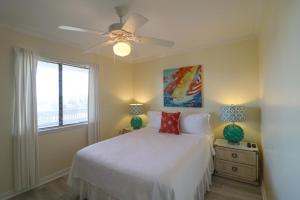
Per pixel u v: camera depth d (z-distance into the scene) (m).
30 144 2.31
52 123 2.75
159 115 3.33
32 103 2.32
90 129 3.16
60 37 2.62
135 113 3.74
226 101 2.93
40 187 2.38
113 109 3.70
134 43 2.96
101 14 1.93
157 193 1.33
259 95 2.61
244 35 2.63
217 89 3.01
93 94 3.20
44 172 2.54
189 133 2.87
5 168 2.13
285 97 0.95
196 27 2.32
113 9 1.83
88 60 3.17
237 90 2.82
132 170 1.53
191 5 1.78
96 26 2.23
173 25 2.25
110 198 1.65
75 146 2.98
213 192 2.19
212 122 3.06
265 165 1.98
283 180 1.02
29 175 2.30
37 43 2.45
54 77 2.77
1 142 2.10
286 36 0.90
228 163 2.51
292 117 0.81
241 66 2.78
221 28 2.37
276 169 1.26
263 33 1.95
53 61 2.68
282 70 1.01
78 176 1.94
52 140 2.65
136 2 1.71
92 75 3.20
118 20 2.07
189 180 1.61
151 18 2.05
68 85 2.98
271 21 1.38
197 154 1.98
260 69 2.41
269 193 1.66
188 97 3.32
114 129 3.71
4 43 2.12
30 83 2.32
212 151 2.52
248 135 2.72
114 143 2.30
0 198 2.09
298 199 0.73
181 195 1.40
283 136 1.01
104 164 1.70
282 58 1.01
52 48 2.62
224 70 2.94
